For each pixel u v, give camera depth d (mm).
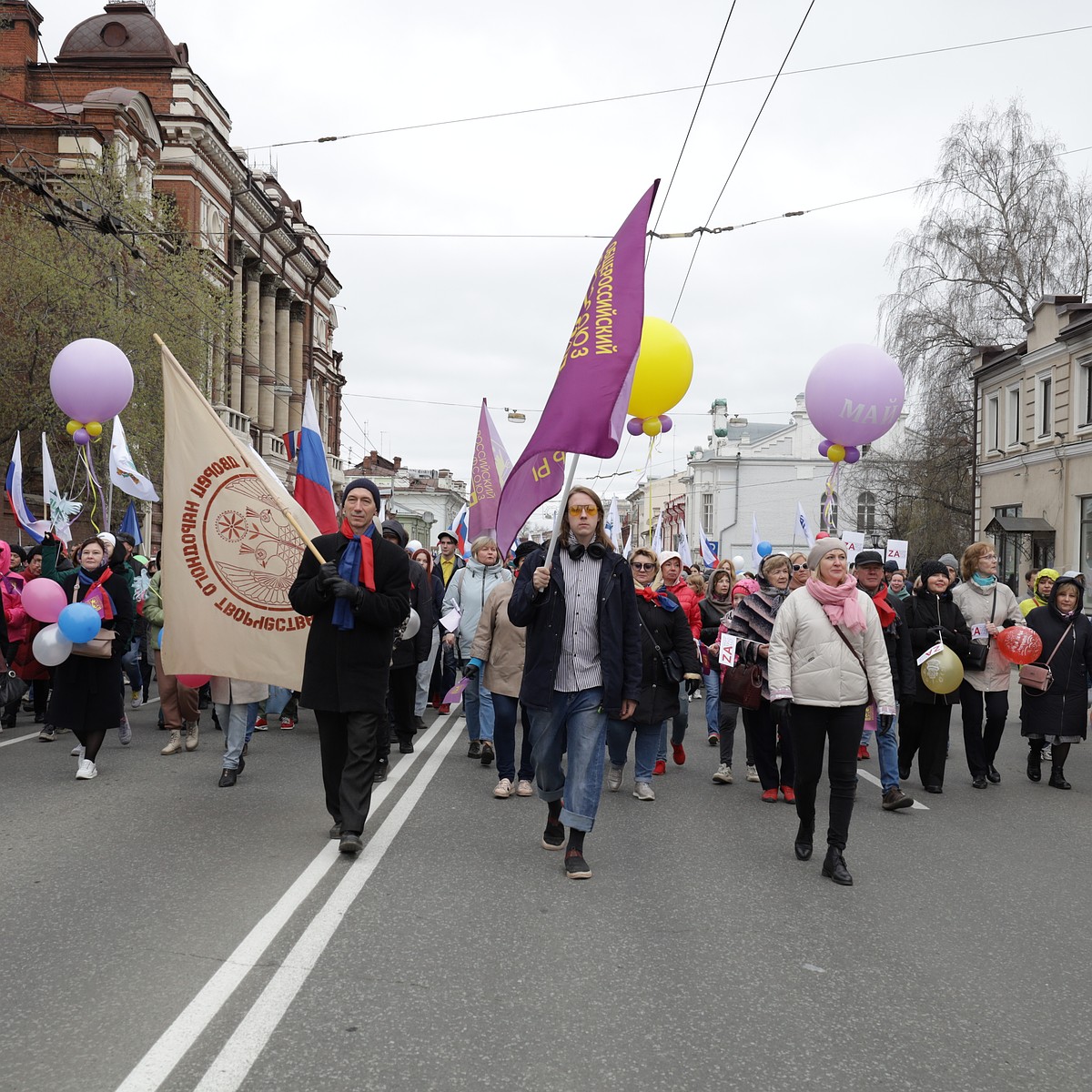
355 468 96062
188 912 5312
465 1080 3600
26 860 6277
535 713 6293
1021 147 31781
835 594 6555
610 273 6422
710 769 10359
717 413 76375
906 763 9781
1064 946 5246
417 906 5496
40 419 22719
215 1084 3512
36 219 22750
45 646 8445
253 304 42875
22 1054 3707
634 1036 4016
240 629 7820
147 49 35656
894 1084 3699
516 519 6719
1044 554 28484
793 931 5359
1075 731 9734
